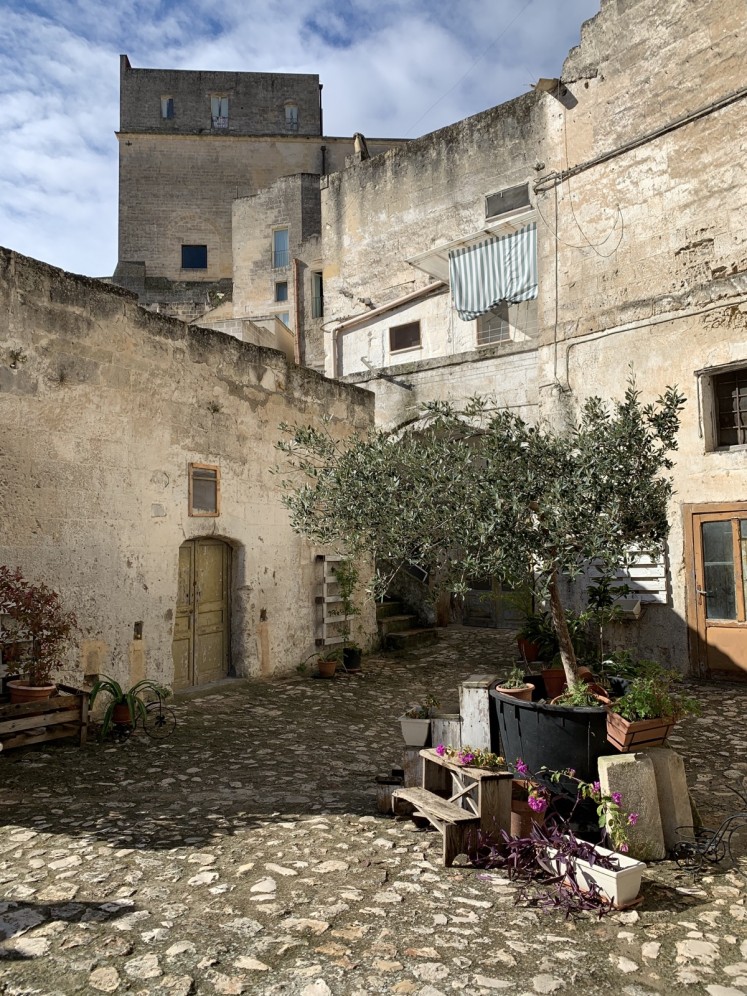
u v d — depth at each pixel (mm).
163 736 6445
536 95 13727
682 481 9352
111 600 7082
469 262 13070
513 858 3639
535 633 8867
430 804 4039
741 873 3732
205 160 35344
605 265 10336
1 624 5883
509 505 4055
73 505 6746
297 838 4121
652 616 9578
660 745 4227
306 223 30188
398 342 15367
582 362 10500
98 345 7098
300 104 36625
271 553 9469
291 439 9859
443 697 8602
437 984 2674
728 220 9078
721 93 9148
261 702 8031
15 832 4152
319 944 2936
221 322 14648
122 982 2641
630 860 3479
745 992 2682
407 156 15906
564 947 2973
